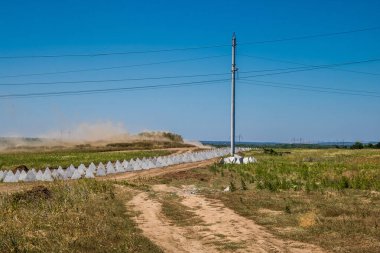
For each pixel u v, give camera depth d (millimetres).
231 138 62156
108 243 14680
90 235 15211
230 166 52500
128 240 15234
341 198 24656
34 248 13234
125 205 24188
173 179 39312
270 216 20312
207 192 29812
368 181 30641
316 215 19609
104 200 24812
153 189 31734
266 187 30938
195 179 39250
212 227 18672
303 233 16688
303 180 35750
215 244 15797
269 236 16656
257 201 24344
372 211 20219
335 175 37219
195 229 18422
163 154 98500
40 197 23234
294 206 22250
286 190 29125
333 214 19922
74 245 13922
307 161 61562
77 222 17188
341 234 16062
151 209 23156
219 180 38375
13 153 115625
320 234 16328
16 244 13352
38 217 17781
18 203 21781
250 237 16578
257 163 57125
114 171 48094
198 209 23156
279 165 50844
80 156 89562
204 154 77500
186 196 27969
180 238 16812
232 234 17203
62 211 19484
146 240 15820
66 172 42125
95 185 29891
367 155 74750
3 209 19594
